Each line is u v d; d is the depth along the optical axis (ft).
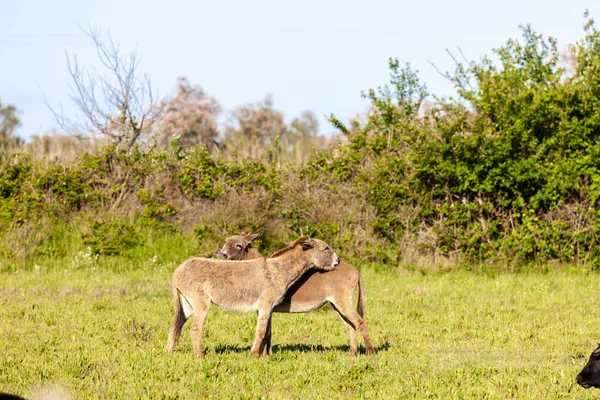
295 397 102.01
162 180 275.59
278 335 149.28
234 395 101.91
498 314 169.27
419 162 249.96
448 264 244.01
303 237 129.49
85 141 328.49
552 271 234.17
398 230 250.98
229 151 316.40
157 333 144.97
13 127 638.53
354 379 111.55
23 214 256.32
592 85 249.14
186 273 125.39
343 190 261.03
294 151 324.19
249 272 126.21
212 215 250.37
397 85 293.84
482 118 249.34
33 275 216.95
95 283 206.08
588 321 161.99
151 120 349.61
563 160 243.60
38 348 128.06
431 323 161.17
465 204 246.68
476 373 115.24
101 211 267.80
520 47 298.97
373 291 203.51
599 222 238.27
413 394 103.50
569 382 109.81
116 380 107.86
